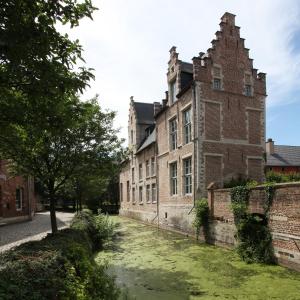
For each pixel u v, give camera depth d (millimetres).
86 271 6422
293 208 11305
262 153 21750
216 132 20391
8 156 10867
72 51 4512
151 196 29188
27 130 5297
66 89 4574
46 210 46750
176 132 23609
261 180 21422
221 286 9797
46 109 4781
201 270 11727
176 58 23078
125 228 26469
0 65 4195
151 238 20172
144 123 36094
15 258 6012
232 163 20641
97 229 17172
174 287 9883
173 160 23609
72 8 4207
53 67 4203
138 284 10297
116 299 6809
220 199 16453
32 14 3986
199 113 20000
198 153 19750
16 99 4684
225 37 21438
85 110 5547
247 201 14102
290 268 11422
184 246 16891
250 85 21938
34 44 3887
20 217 25781
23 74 4078
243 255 13273
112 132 13664
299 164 35656
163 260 13602
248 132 21438
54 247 7211
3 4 3695
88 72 4688
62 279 5254
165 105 25719
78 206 33500
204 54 23000
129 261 13578
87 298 5320
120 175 43812
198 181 19625
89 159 12852
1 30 3611
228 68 21281
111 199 49531
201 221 18031
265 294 8945
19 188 26156
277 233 12109
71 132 12086
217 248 16016
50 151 11656
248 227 13523
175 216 22969
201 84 20281
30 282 4605
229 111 20969
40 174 12070
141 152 32906
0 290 4035
